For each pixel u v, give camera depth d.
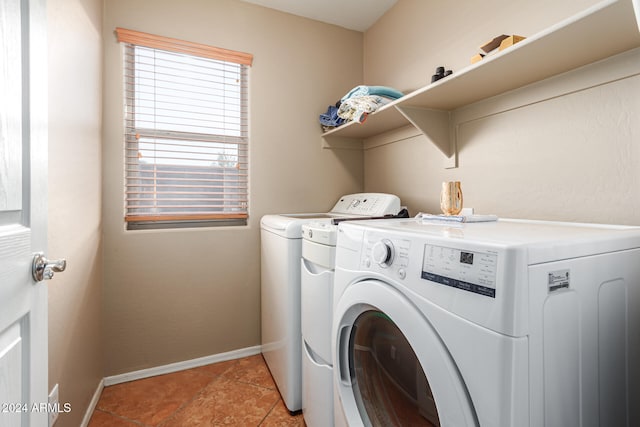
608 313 0.65
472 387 0.57
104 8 1.75
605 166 1.05
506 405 0.52
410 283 0.72
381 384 0.93
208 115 2.04
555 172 1.19
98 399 1.65
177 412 1.56
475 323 0.57
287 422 1.49
